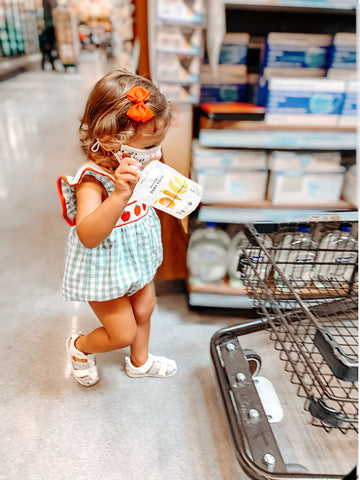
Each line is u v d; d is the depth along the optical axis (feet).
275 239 5.05
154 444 4.19
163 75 4.87
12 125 16.96
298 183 5.39
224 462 4.05
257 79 5.41
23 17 35.58
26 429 4.28
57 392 4.76
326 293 4.52
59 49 34.76
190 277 6.03
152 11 4.89
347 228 4.75
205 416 4.56
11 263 7.36
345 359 2.75
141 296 4.45
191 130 5.28
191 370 5.20
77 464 3.95
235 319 6.20
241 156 5.26
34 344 5.48
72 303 6.36
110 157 3.27
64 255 7.66
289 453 4.16
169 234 5.92
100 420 4.43
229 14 5.12
